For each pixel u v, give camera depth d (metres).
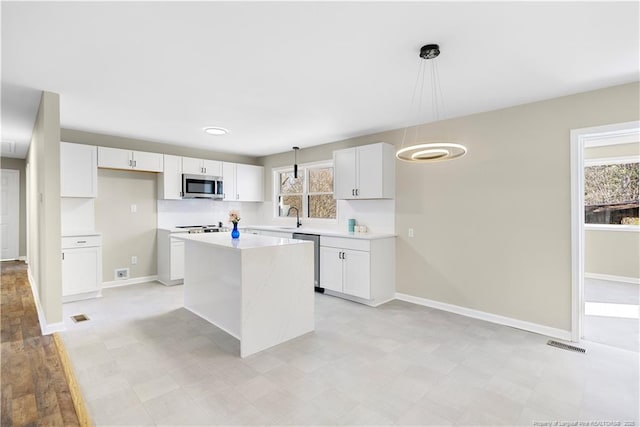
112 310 3.85
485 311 3.62
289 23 1.91
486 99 3.21
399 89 2.95
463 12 1.81
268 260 2.91
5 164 6.93
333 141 5.12
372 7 1.76
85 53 2.27
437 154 3.03
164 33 2.02
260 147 5.61
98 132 4.54
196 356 2.71
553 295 3.17
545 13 1.81
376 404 2.07
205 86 2.88
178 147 5.47
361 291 4.13
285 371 2.48
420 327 3.39
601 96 2.91
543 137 3.21
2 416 1.93
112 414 1.95
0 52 2.25
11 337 3.04
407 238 4.30
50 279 3.13
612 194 5.57
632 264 5.30
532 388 2.26
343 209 5.09
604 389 2.25
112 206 4.93
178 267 5.05
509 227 3.44
